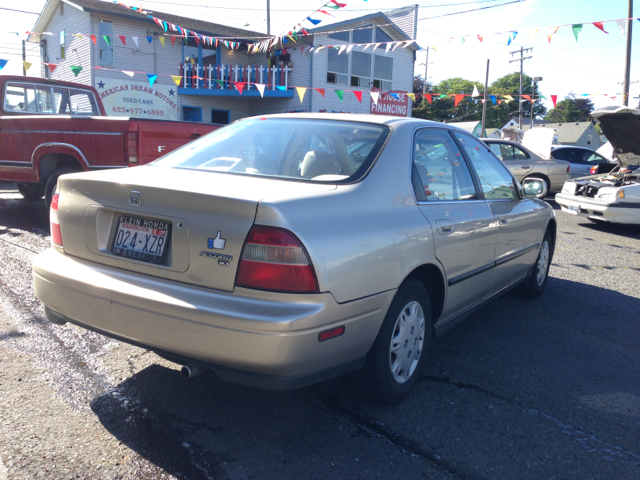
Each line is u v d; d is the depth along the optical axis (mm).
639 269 6461
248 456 2314
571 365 3514
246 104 24031
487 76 34281
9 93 7605
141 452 2307
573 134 62125
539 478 2277
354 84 23156
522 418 2781
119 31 19438
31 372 3002
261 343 2070
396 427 2617
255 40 21188
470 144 3828
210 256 2186
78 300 2521
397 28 23312
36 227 7000
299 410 2732
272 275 2100
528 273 4738
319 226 2223
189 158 3061
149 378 3006
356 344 2406
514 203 4148
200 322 2148
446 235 2971
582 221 10477
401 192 2779
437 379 3203
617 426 2752
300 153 2871
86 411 2623
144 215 2395
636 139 9125
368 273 2387
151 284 2326
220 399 2809
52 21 21594
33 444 2320
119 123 6520
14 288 4453
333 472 2232
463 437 2562
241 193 2236
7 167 7312
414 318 2848
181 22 21344
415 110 48469
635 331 4246
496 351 3697
